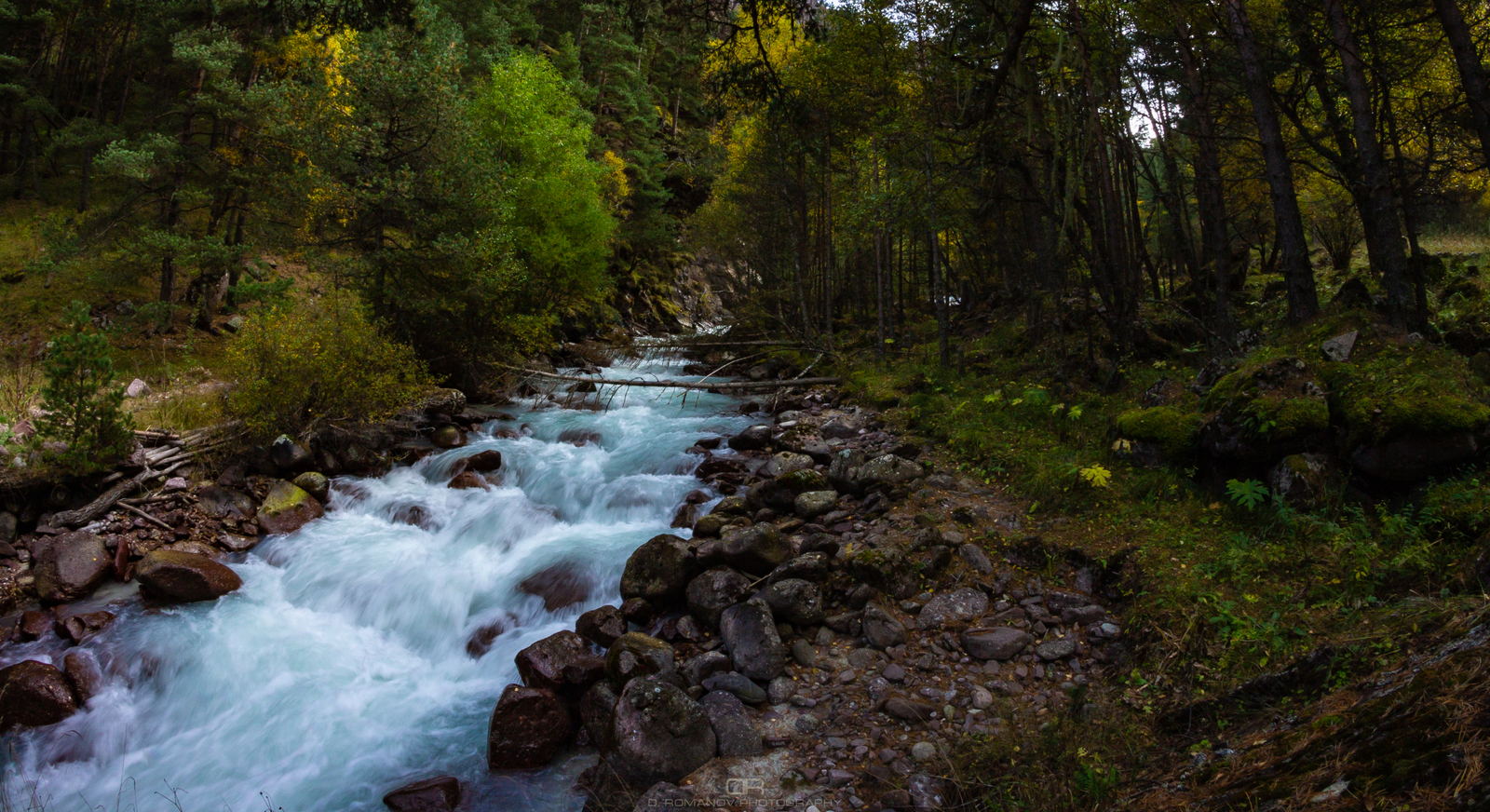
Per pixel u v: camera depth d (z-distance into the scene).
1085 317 11.46
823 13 12.42
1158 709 3.83
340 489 9.80
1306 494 5.09
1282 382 5.73
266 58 16.61
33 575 7.23
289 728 5.28
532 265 18.77
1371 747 2.08
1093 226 8.95
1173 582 4.73
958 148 9.66
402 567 7.56
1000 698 4.30
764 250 25.33
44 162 20.59
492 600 6.84
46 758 5.10
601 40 40.75
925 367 13.31
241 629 6.57
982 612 5.18
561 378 15.71
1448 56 8.78
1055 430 8.41
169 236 14.44
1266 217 16.89
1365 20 8.28
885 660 4.81
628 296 34.97
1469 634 2.63
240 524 8.66
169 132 17.20
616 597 6.50
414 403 12.21
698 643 5.39
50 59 22.31
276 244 15.33
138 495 8.62
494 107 20.81
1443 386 5.02
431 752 4.88
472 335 15.62
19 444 8.55
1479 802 1.57
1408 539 4.36
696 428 12.31
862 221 12.37
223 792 4.68
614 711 4.26
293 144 13.88
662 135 47.28
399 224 14.38
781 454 9.51
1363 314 6.26
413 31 5.68
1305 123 11.91
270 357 10.24
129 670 5.93
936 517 6.51
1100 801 3.07
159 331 15.69
